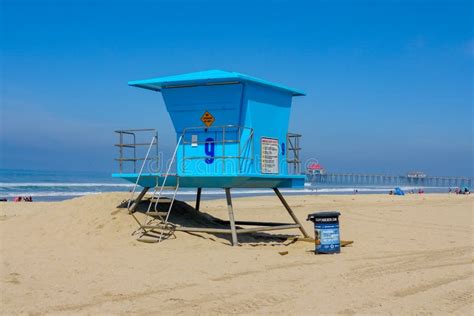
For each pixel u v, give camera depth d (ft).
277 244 49.06
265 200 113.50
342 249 45.93
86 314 25.12
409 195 153.79
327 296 28.66
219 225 55.36
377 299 28.09
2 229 50.98
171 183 48.96
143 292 29.30
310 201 112.47
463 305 26.99
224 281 32.07
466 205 102.17
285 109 52.60
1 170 387.14
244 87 46.44
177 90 48.85
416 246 47.98
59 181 254.88
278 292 29.43
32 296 28.25
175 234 47.96
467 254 43.34
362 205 101.60
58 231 48.85
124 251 41.83
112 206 53.01
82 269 35.19
